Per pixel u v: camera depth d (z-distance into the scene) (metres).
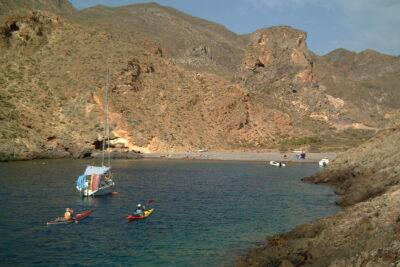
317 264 21.47
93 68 147.12
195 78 170.38
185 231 33.78
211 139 145.38
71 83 140.88
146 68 162.00
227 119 155.38
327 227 26.81
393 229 22.45
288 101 195.88
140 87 154.12
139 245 29.89
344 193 51.94
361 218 26.27
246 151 137.88
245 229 34.22
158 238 31.72
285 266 22.31
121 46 168.12
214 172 82.88
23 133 112.81
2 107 120.50
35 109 126.94
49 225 35.97
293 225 35.53
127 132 129.75
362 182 50.16
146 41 196.75
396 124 68.12
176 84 163.75
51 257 27.36
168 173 80.12
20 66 145.25
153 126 139.25
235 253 27.80
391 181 41.88
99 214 40.81
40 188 56.62
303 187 60.12
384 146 61.38
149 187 59.97
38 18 165.75
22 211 41.50
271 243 29.56
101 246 29.75
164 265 25.72
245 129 156.75
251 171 85.81
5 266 25.70
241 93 164.12
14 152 102.62
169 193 54.28
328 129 179.88
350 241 23.53
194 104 157.50
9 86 134.00
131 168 89.88
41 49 157.25
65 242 30.77
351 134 177.00
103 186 53.50
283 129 165.25
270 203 46.44
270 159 118.31
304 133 168.62
